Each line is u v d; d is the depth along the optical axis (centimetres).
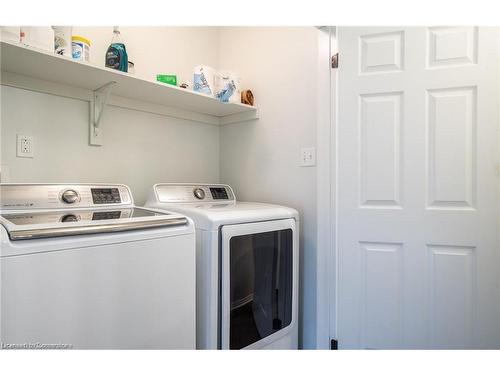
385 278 166
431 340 158
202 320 132
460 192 153
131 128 186
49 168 153
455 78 153
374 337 168
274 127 204
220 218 133
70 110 160
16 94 142
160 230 111
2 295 78
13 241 81
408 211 162
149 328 107
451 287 155
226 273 133
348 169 173
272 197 205
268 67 207
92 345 93
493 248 148
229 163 232
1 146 138
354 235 172
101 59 170
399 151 164
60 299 87
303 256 188
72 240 90
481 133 150
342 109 174
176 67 207
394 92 164
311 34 185
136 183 188
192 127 221
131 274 103
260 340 149
